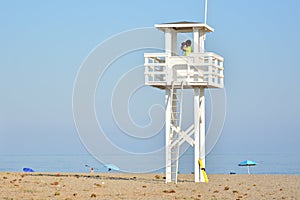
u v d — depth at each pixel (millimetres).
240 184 28828
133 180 30797
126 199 21859
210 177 33906
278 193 24328
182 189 26016
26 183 26609
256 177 33875
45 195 22422
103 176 33531
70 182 27891
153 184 28422
